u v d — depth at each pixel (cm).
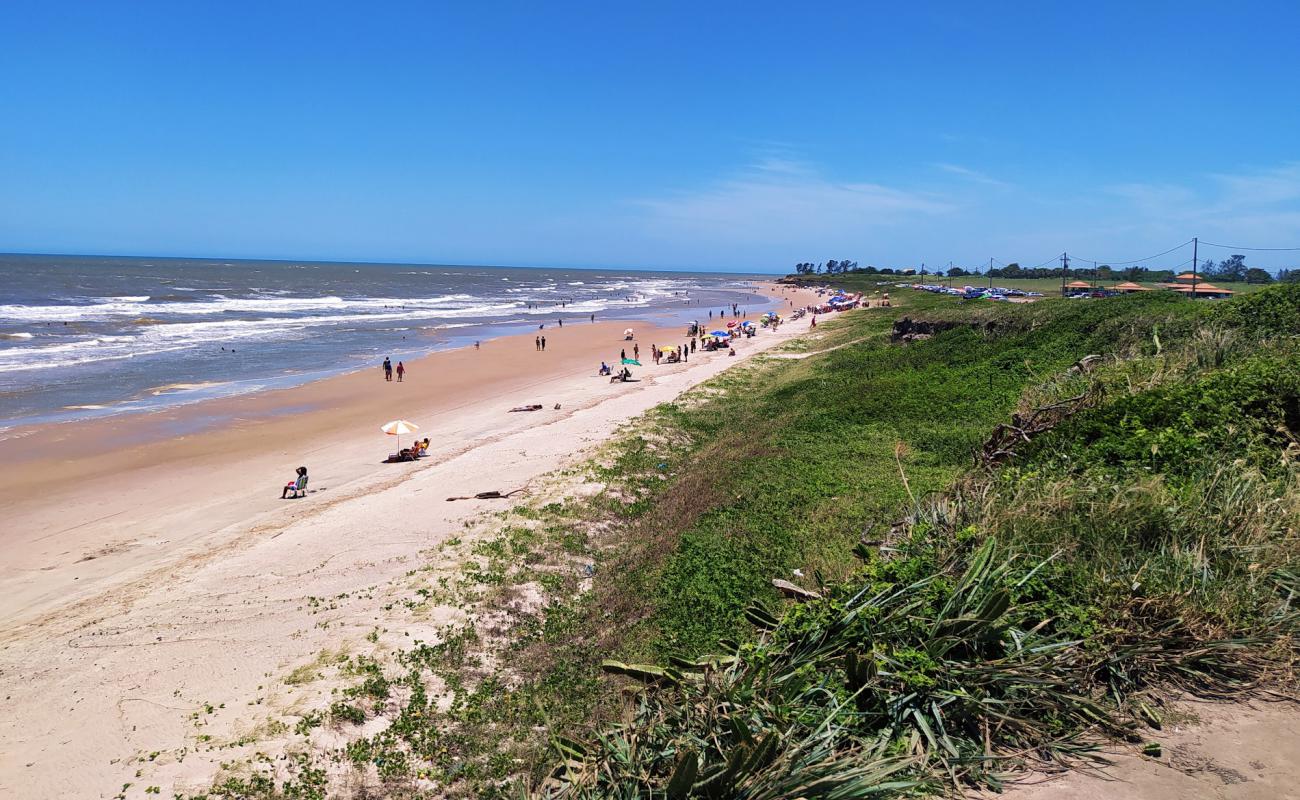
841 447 2005
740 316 9106
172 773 919
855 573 862
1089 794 500
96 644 1241
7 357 4203
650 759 570
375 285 14788
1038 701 585
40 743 989
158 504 2034
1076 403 1369
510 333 6650
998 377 2456
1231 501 812
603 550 1560
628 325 7769
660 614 1210
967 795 513
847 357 3688
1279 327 1734
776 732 512
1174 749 536
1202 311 2280
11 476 2236
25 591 1493
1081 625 646
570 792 582
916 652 623
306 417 3111
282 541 1698
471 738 966
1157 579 686
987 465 1320
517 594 1349
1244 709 575
